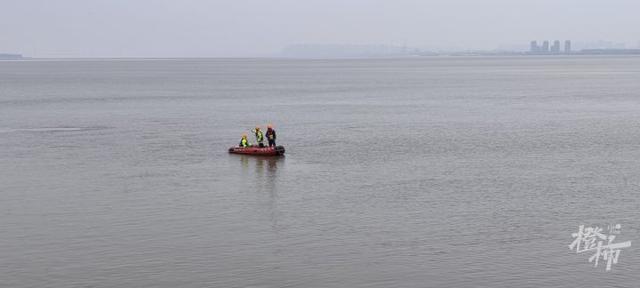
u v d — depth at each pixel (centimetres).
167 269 3531
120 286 3316
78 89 18625
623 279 3412
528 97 15062
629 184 5447
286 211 4634
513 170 6038
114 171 6069
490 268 3550
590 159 6594
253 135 8556
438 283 3356
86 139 8169
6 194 5150
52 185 5475
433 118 10581
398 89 18450
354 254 3756
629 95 15350
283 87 19738
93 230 4184
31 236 4062
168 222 4362
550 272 3500
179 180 5672
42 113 11450
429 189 5275
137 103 13675
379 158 6694
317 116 10944
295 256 3725
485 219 4419
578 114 11075
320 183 5519
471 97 15188
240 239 4012
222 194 5147
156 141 8000
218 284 3344
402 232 4144
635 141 7788
